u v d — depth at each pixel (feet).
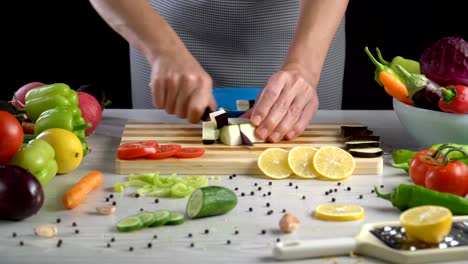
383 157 5.86
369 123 6.84
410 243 4.04
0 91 10.71
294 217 4.43
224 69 8.07
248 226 4.47
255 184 5.22
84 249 4.16
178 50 6.26
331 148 5.43
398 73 6.05
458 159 5.23
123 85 10.78
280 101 5.92
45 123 5.65
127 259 4.04
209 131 5.91
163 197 4.96
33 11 10.46
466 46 5.75
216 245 4.21
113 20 6.51
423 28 10.75
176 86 6.15
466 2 10.61
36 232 4.33
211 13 7.84
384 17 10.74
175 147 5.62
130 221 4.43
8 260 4.04
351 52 10.89
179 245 4.20
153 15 6.45
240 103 6.68
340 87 8.66
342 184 5.23
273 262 4.01
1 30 10.51
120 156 5.46
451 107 5.47
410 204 4.61
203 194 4.53
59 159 5.31
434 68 5.77
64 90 6.15
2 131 4.94
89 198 4.94
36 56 10.63
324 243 4.05
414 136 5.88
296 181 5.29
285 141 5.98
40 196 4.54
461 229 4.23
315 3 6.66
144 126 6.44
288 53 6.50
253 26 7.89
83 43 10.61
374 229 4.21
